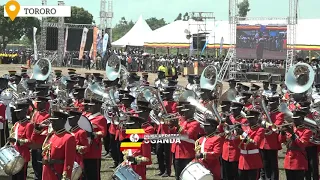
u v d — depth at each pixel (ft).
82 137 36.68
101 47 183.93
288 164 40.98
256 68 160.56
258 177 41.14
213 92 57.62
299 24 180.34
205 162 36.04
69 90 59.82
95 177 42.11
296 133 40.47
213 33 185.47
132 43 209.77
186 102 41.39
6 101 58.85
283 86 70.03
